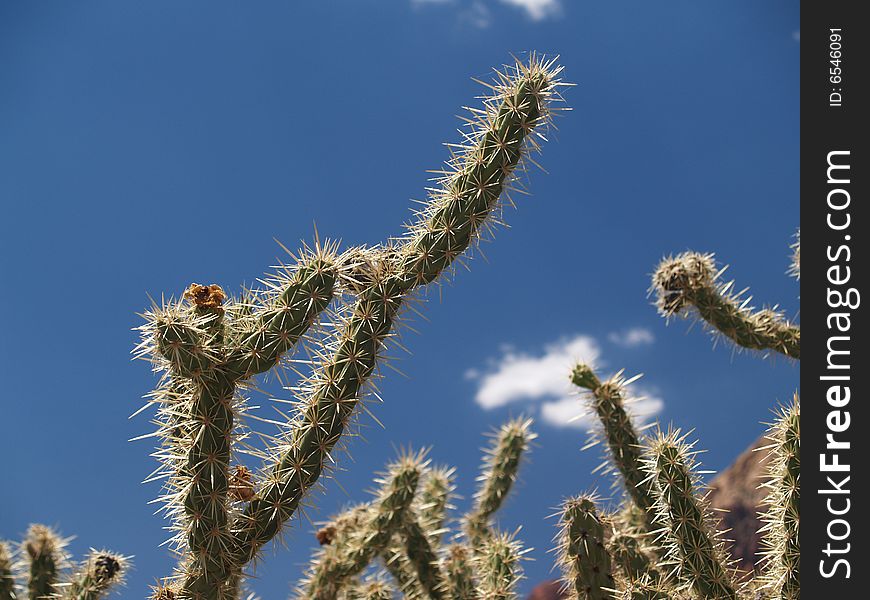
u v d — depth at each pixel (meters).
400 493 4.55
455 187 3.49
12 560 3.61
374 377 3.34
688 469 3.66
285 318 3.11
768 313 5.13
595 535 3.58
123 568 3.88
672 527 3.64
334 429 3.25
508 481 5.68
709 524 3.72
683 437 3.72
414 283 3.40
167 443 3.12
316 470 3.22
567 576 3.64
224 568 3.08
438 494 5.55
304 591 4.48
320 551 4.61
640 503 4.27
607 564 3.58
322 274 3.19
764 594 3.64
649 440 3.77
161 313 2.91
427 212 3.51
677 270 5.06
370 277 3.37
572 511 3.62
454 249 3.45
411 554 4.78
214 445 3.00
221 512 3.04
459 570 4.77
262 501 3.18
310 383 3.29
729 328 5.06
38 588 3.66
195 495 3.00
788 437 3.35
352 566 4.48
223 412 3.01
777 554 3.38
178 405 3.09
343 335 3.32
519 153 3.52
